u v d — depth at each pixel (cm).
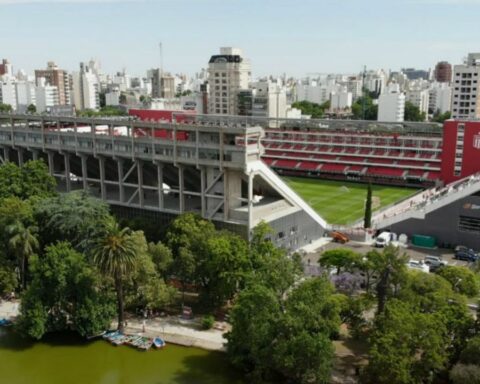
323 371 8019
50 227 12425
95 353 9775
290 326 8206
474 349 7738
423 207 15475
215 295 10794
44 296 10019
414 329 7875
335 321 8506
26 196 14162
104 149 14988
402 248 15000
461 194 14638
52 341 10200
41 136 16475
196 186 14825
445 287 9331
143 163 14725
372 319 9394
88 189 15012
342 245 15238
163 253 11112
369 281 10900
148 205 14650
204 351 9719
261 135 12781
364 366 8531
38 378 9100
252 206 13162
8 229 11562
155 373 9131
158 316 10938
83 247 11638
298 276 9719
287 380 8594
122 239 9931
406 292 8969
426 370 7838
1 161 18325
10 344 10112
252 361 8825
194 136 13462
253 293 8575
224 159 12725
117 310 10556
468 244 14762
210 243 10725
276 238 13700
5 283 11519
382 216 17888
